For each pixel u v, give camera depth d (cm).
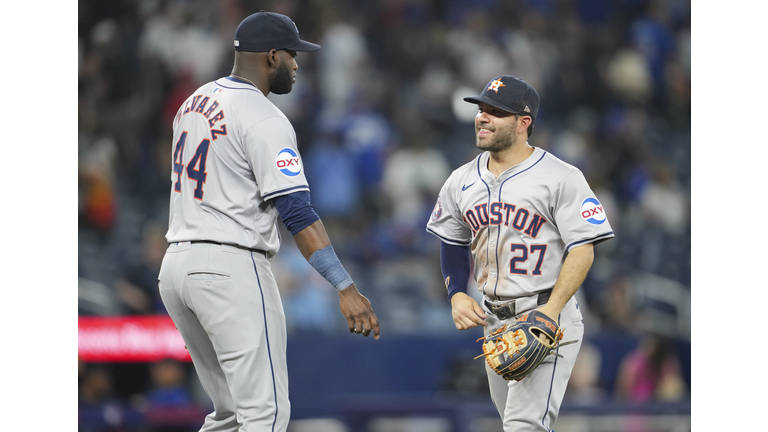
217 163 1327
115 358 3131
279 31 1399
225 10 4703
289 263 3634
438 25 5122
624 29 5259
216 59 4547
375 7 5109
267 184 1309
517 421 1430
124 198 4053
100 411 2806
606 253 4162
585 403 2650
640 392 3225
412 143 4428
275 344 1344
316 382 3167
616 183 4669
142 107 4353
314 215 1323
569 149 4600
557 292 1377
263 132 1316
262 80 1404
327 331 3516
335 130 4447
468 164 1525
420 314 3756
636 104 5050
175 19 4553
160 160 4200
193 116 1374
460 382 2981
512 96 1403
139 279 3538
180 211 1359
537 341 1352
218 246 1309
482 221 1452
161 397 3014
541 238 1423
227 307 1302
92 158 4031
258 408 1309
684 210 4591
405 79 4934
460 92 4819
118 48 4444
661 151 4903
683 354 3478
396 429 2612
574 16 5284
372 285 3888
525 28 5144
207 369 1427
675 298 4141
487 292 1483
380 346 3219
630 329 3641
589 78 5088
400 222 4169
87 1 4488
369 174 4356
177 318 1382
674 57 5275
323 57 4759
